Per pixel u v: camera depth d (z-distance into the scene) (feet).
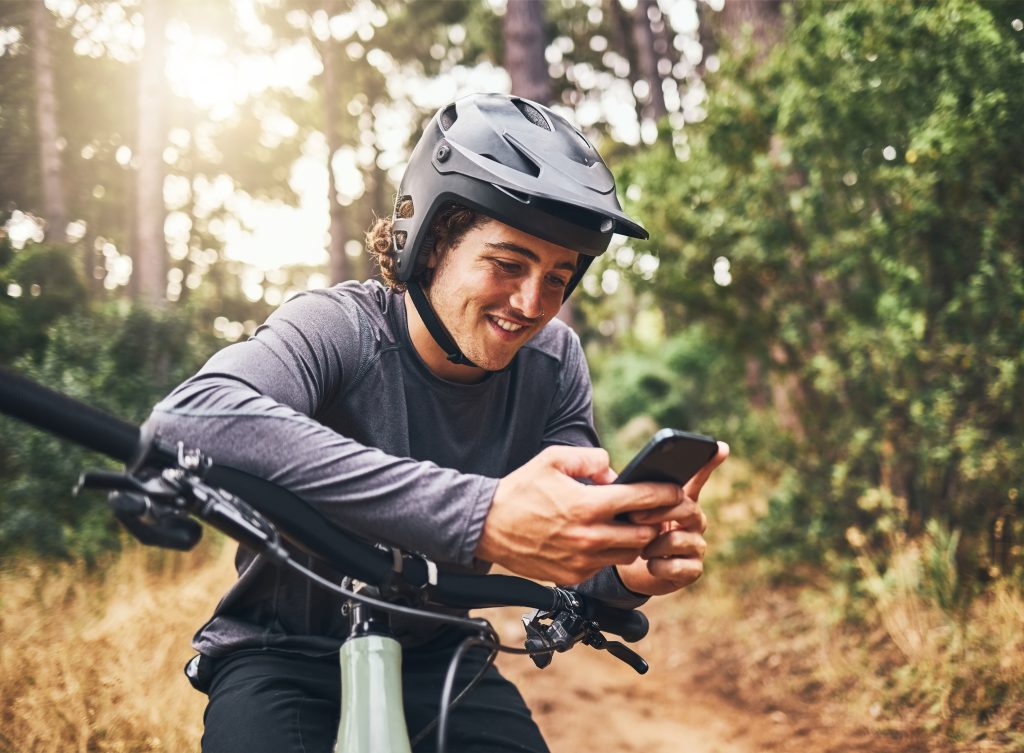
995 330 13.23
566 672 15.21
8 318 26.17
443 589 3.49
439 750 3.25
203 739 4.31
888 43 13.32
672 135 18.42
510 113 4.21
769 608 17.22
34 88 58.90
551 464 3.23
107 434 2.96
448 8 74.02
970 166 12.90
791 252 16.74
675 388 49.52
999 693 11.47
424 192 4.21
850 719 12.50
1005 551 13.41
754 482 20.20
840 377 15.78
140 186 46.85
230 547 17.58
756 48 17.38
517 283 4.17
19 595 15.08
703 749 12.30
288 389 4.01
